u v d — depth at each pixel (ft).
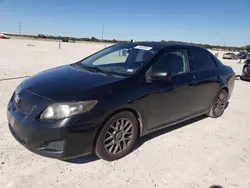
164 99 11.66
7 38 192.95
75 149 8.86
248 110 19.22
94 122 9.04
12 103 10.19
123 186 8.64
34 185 8.32
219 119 16.48
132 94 10.19
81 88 9.47
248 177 9.80
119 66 12.34
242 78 35.76
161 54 12.15
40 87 9.82
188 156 11.07
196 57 14.24
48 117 8.61
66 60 52.95
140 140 12.30
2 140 11.17
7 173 8.81
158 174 9.52
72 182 8.64
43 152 8.71
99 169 9.55
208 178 9.52
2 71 30.01
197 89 13.66
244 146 12.55
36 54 65.67
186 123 15.26
